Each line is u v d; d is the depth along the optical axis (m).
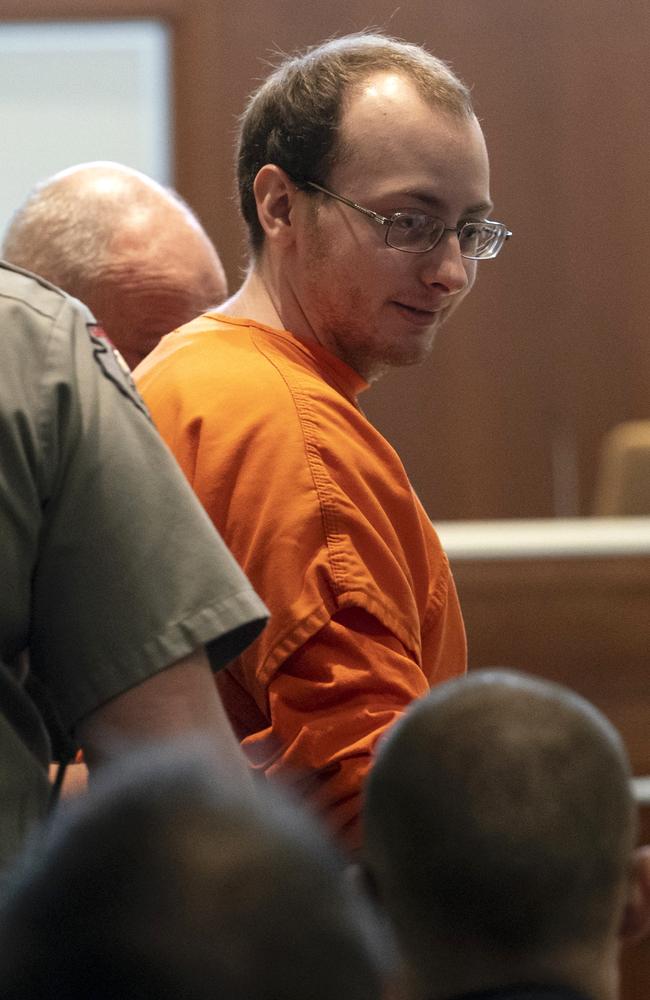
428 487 14.74
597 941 2.16
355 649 3.60
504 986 2.12
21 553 2.80
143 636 2.85
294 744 3.55
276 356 3.95
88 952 1.22
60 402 2.86
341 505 3.67
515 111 14.80
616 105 14.83
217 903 1.24
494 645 7.43
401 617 3.69
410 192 3.93
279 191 4.10
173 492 2.94
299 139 4.05
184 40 14.73
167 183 14.73
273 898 1.24
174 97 14.71
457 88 4.06
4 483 2.77
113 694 2.84
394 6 14.74
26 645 2.91
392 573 3.71
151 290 4.45
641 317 14.79
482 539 7.52
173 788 1.32
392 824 2.23
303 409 3.78
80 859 1.27
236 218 14.67
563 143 14.80
